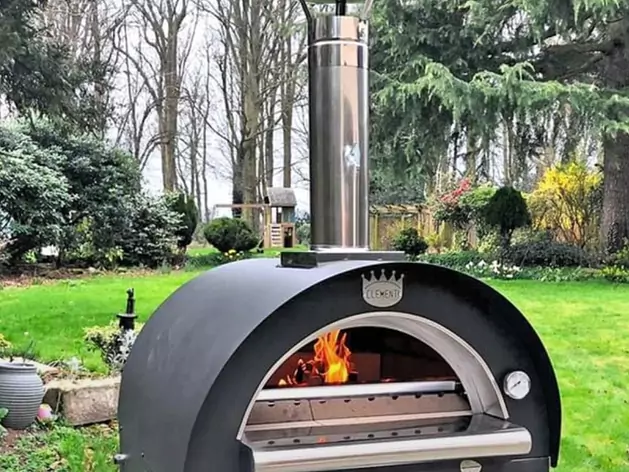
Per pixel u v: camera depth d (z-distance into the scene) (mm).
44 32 6734
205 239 15992
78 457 3104
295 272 1748
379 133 11336
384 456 1650
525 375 1854
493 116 10500
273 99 19688
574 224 12211
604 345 5766
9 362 3818
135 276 11219
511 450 1758
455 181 14141
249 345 1583
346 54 1890
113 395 3840
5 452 3219
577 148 14156
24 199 10547
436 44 10930
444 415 1862
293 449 1589
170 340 1893
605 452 3371
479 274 11000
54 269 11438
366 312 1671
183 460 1576
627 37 10648
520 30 11086
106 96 12438
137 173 12406
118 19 19469
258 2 18359
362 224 1901
